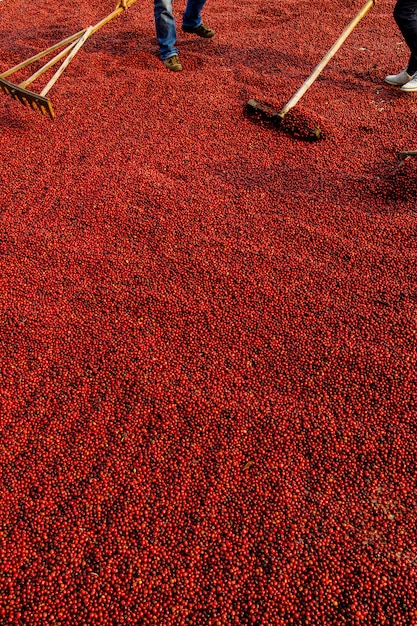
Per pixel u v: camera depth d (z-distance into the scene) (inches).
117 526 110.7
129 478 118.0
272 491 115.3
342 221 181.8
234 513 112.0
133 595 101.0
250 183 200.1
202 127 230.4
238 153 216.1
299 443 123.3
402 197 188.9
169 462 120.3
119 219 183.3
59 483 117.4
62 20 343.6
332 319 149.9
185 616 98.3
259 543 107.7
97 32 323.0
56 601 100.2
